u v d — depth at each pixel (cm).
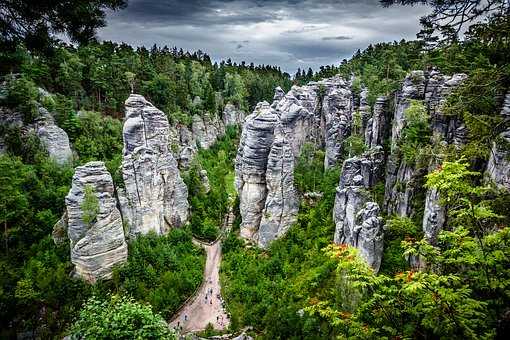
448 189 1338
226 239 6781
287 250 5925
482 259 1295
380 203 5281
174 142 8375
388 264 4422
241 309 5262
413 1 1298
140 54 13012
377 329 1408
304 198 6569
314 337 3934
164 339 1731
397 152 5047
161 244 6138
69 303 4562
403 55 7875
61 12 1311
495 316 1320
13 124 6975
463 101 1561
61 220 5566
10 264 4856
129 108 6612
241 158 7019
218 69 14800
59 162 7200
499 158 3047
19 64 1577
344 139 7094
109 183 5303
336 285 4219
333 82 8400
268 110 6681
